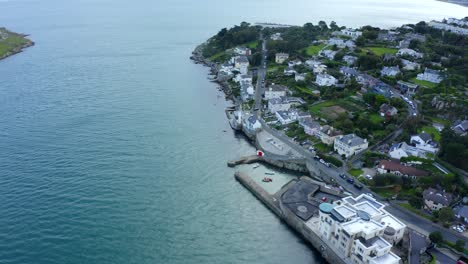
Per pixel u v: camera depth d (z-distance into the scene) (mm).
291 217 119625
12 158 151000
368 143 160375
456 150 139500
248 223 121000
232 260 104812
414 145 157750
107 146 164375
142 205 125312
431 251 102125
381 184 131625
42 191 129625
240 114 190500
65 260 101062
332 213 105125
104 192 130875
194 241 111125
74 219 116500
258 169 154375
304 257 108000
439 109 186250
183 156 160375
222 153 166125
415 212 118562
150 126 188625
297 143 169500
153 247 107500
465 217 112188
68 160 150875
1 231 110438
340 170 145125
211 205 128750
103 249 105500
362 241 98312
